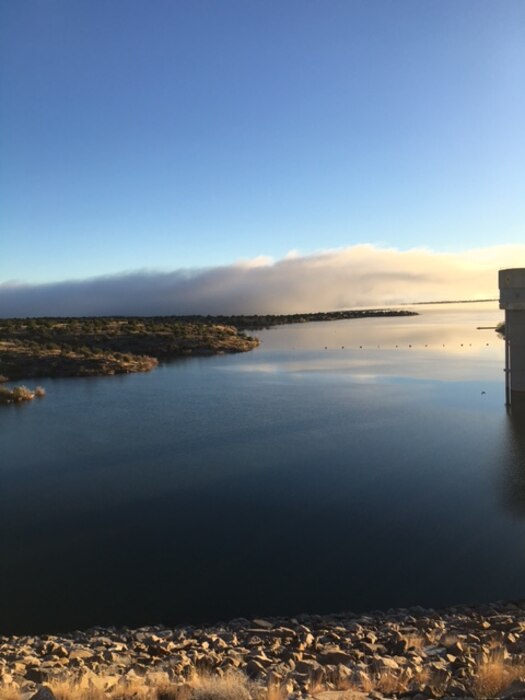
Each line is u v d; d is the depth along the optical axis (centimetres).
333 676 798
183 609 1331
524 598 1353
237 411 3762
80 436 3122
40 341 7594
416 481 2220
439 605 1324
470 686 718
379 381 4981
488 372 5372
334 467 2433
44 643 1071
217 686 678
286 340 10388
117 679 779
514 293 3709
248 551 1631
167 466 2497
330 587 1420
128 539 1731
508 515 1847
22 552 1658
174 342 8238
